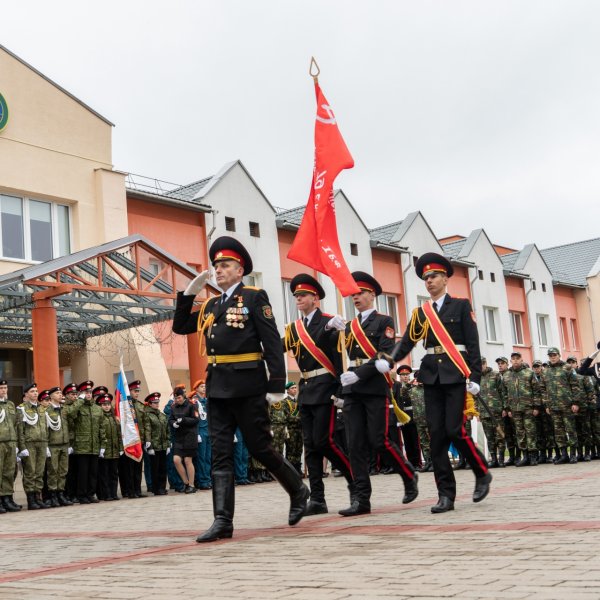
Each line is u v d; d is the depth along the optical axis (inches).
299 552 206.8
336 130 320.8
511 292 1491.1
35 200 762.2
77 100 799.7
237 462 633.6
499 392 655.8
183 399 604.4
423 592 145.6
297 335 321.7
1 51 740.0
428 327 299.1
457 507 300.2
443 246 1487.5
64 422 541.6
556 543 192.4
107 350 771.4
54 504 529.0
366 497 301.4
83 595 166.6
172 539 266.4
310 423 322.3
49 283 580.1
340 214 1120.2
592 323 1686.8
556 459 637.9
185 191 968.9
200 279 264.2
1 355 755.4
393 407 320.8
